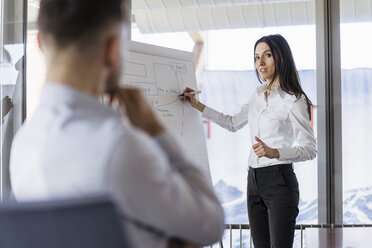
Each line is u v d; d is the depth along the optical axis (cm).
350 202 345
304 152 256
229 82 346
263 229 276
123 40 70
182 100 266
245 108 302
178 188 65
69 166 62
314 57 346
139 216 62
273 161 264
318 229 183
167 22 351
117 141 60
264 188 267
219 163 344
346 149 346
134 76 249
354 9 344
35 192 65
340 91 345
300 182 347
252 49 345
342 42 346
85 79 66
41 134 66
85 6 65
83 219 53
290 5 343
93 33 65
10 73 291
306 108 266
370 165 343
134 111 74
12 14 296
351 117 346
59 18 66
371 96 344
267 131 272
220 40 346
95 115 65
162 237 67
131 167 60
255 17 344
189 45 349
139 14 352
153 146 67
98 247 54
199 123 271
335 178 346
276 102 272
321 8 343
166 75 263
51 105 67
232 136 343
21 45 296
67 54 66
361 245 147
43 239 54
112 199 53
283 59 271
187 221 65
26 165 67
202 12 347
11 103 289
